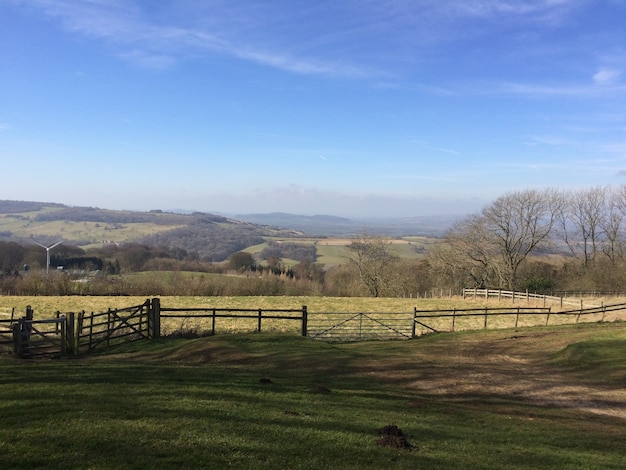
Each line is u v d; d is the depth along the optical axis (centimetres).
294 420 738
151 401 790
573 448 736
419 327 2589
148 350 1631
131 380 970
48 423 637
